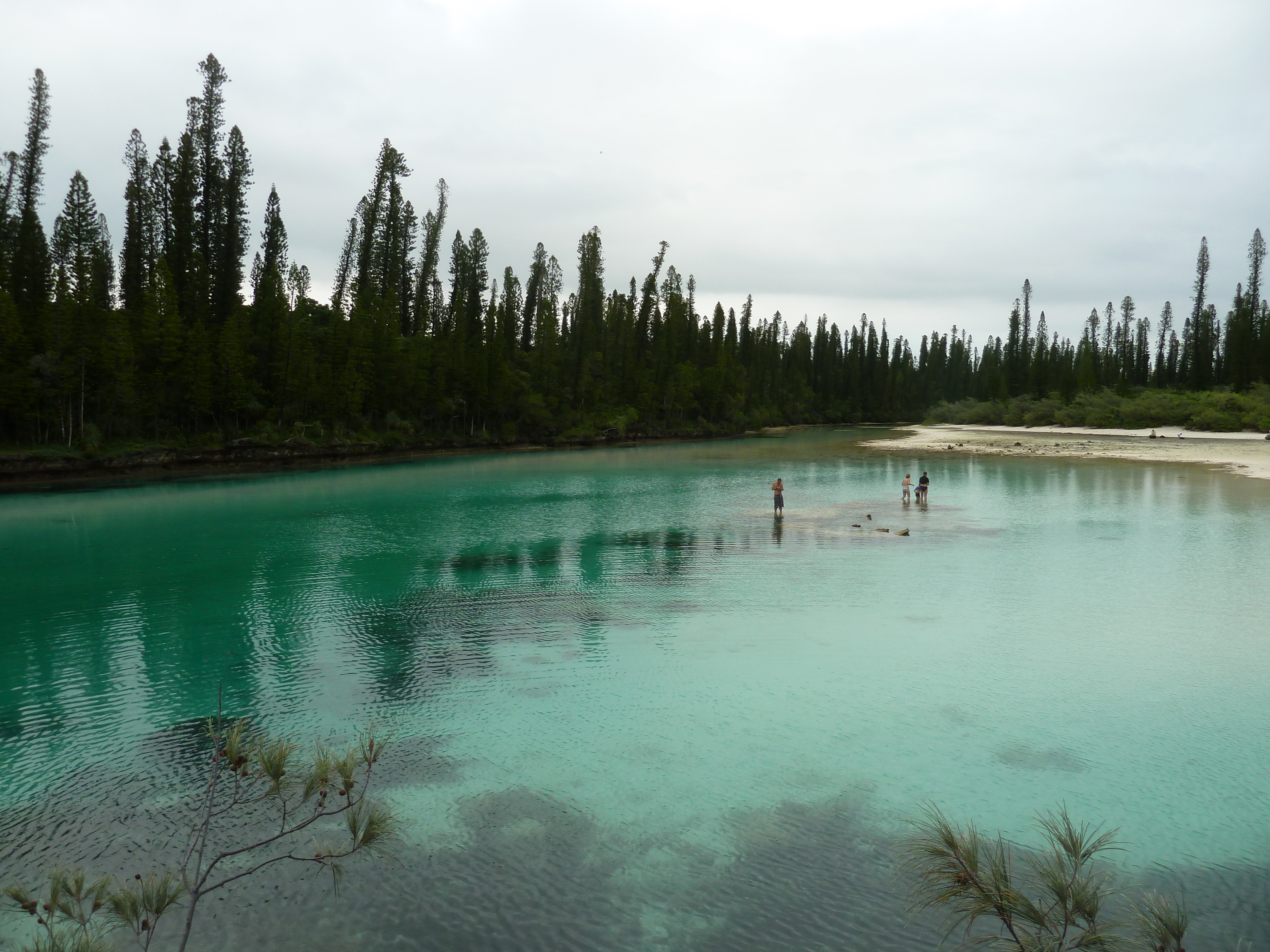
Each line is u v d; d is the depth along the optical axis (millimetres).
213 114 75938
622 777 11023
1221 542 28812
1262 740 11945
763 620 19109
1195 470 56125
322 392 74250
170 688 14867
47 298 64562
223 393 66375
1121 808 9984
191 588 23281
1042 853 8594
